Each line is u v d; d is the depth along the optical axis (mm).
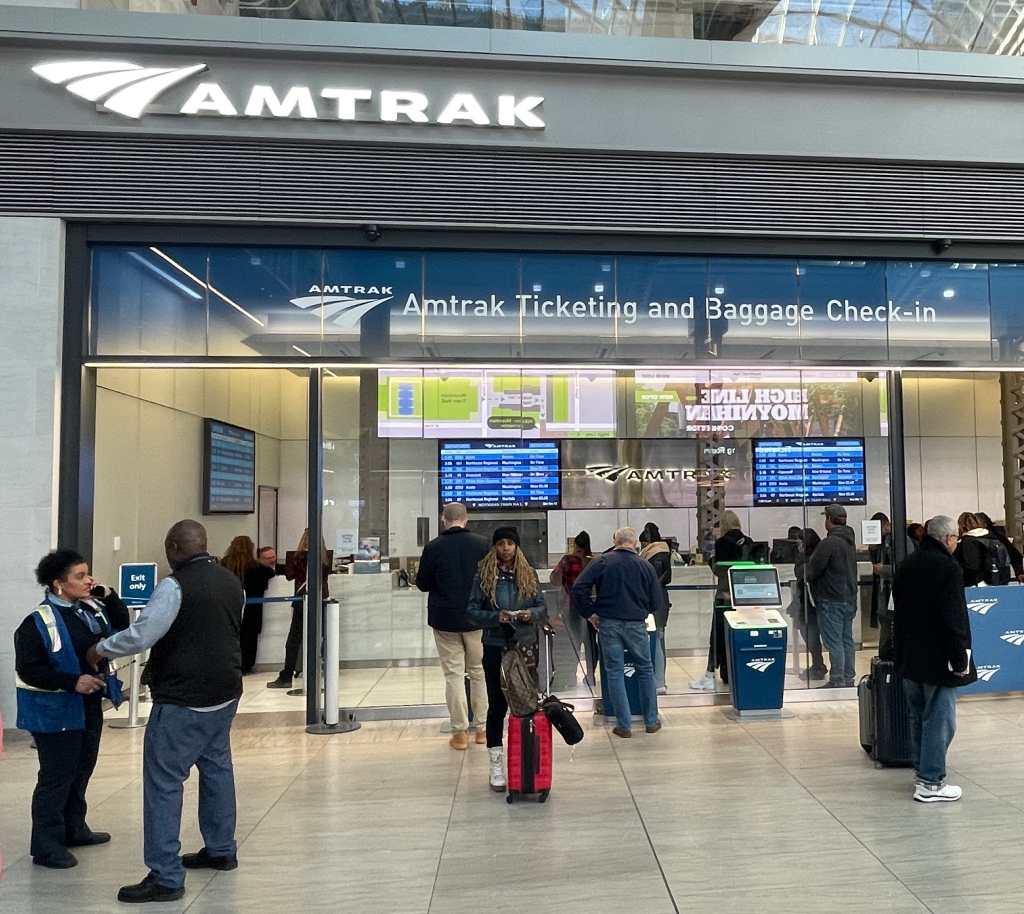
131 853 4379
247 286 7387
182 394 9609
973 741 6250
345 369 7719
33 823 4199
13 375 6930
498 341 7605
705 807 4934
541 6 7566
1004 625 7605
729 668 7504
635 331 7750
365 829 4664
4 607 6777
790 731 6715
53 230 7047
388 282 7527
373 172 7332
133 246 7328
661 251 7734
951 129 7934
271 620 8852
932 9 8047
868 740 5801
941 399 13203
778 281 7930
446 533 6516
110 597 4570
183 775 3908
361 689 7605
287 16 7285
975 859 4125
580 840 4457
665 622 7949
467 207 7410
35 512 6867
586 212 7547
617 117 7555
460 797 5203
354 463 7777
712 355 7820
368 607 7715
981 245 8078
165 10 7164
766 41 7820
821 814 4781
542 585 8062
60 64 7016
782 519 8281
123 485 8039
